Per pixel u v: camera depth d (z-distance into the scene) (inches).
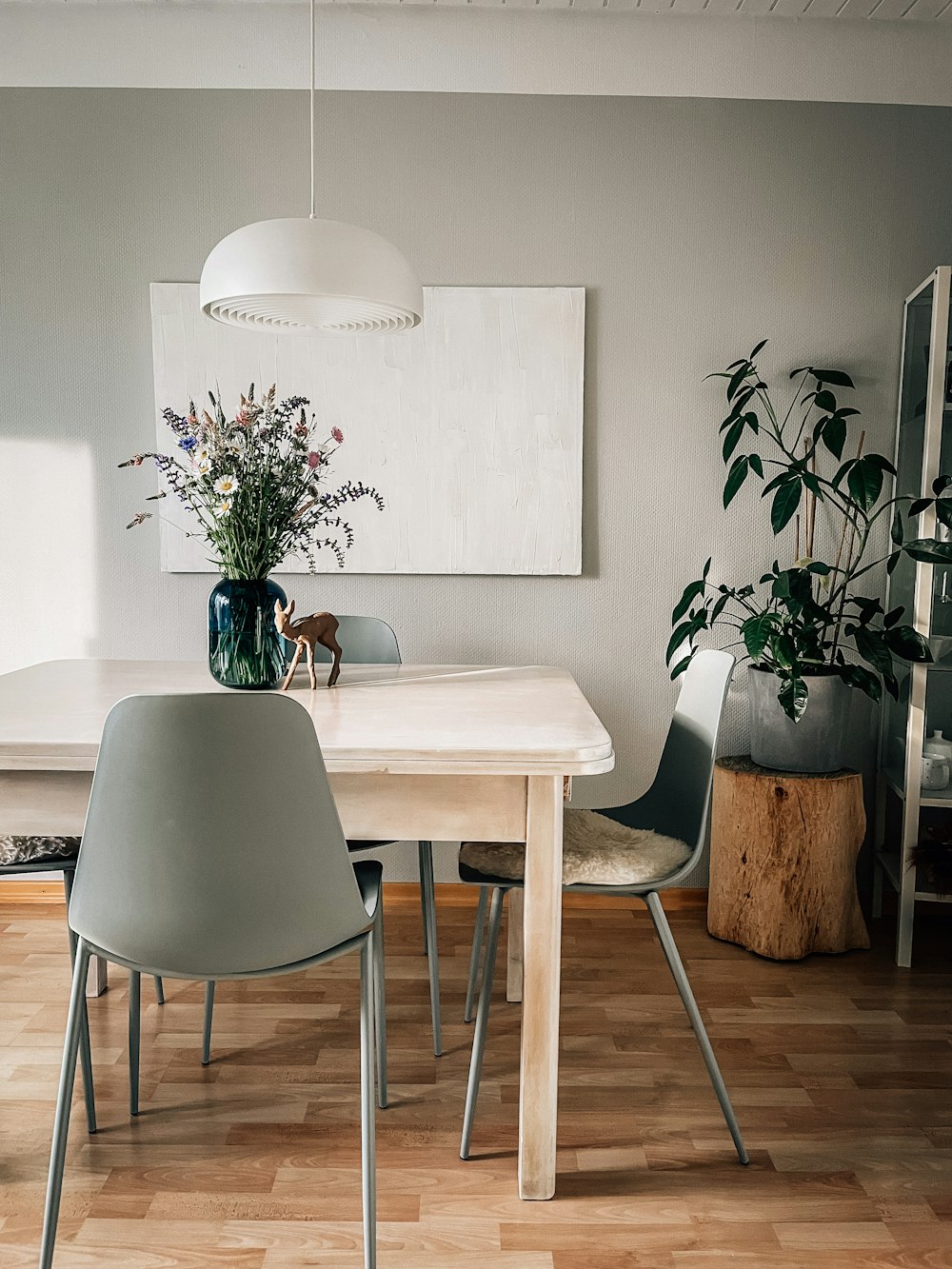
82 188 119.6
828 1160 70.9
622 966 105.0
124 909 55.5
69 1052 58.0
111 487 122.2
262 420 87.1
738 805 108.7
